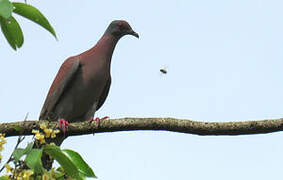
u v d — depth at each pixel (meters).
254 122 9.65
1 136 5.82
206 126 9.64
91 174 6.13
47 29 6.40
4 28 6.64
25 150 5.80
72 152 6.16
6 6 5.48
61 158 6.03
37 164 5.73
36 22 6.37
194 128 9.62
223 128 9.64
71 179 6.16
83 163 6.14
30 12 6.29
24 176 5.77
